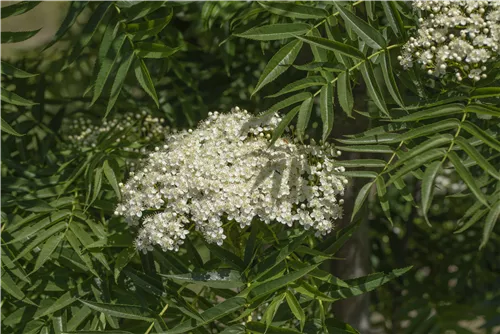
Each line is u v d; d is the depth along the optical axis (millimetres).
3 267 1238
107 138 1344
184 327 1173
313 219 1209
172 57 1386
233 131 1209
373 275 1193
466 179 1090
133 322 1232
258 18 1316
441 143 1107
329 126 1149
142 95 1479
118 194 1219
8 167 1333
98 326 1229
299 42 1169
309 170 1204
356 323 1408
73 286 1247
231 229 1245
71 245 1236
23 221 1246
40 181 1299
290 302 1167
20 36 1220
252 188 1191
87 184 1266
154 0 1226
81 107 1504
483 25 1155
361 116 1361
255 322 1167
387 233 1510
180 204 1197
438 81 1270
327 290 1200
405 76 1205
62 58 1487
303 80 1156
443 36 1164
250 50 1452
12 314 1247
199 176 1194
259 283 1176
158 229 1200
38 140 1402
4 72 1216
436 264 1499
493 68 1170
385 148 1156
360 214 1376
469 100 1142
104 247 1243
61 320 1235
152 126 1378
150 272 1250
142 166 1265
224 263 1234
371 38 1172
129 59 1218
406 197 1146
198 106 1443
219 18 1416
